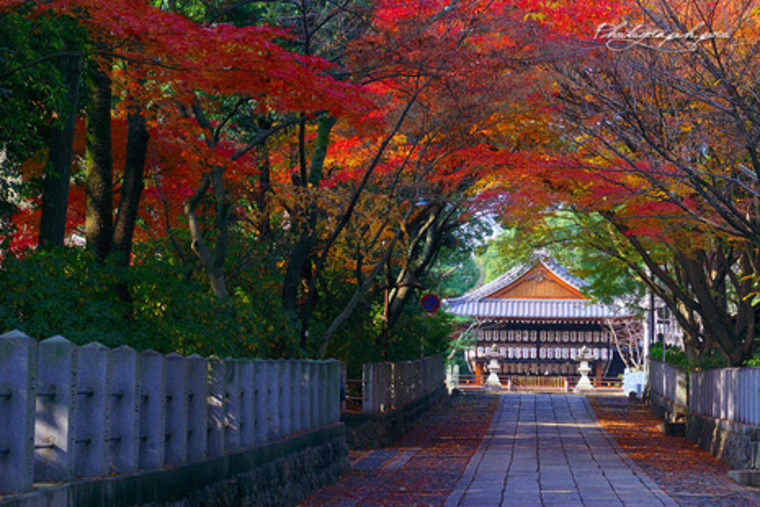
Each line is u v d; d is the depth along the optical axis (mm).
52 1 10461
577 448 21500
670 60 13898
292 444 13320
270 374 12969
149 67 11914
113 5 10109
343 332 24906
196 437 9562
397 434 24016
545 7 15586
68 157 12883
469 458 19297
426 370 32906
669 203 17891
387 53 14805
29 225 16016
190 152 14180
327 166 21672
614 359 66188
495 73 15648
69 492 6297
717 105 12852
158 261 13078
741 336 24641
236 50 10961
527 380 62219
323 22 16203
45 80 12461
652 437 24812
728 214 14008
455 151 18391
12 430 5883
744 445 16938
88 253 11703
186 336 12391
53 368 6547
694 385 24422
